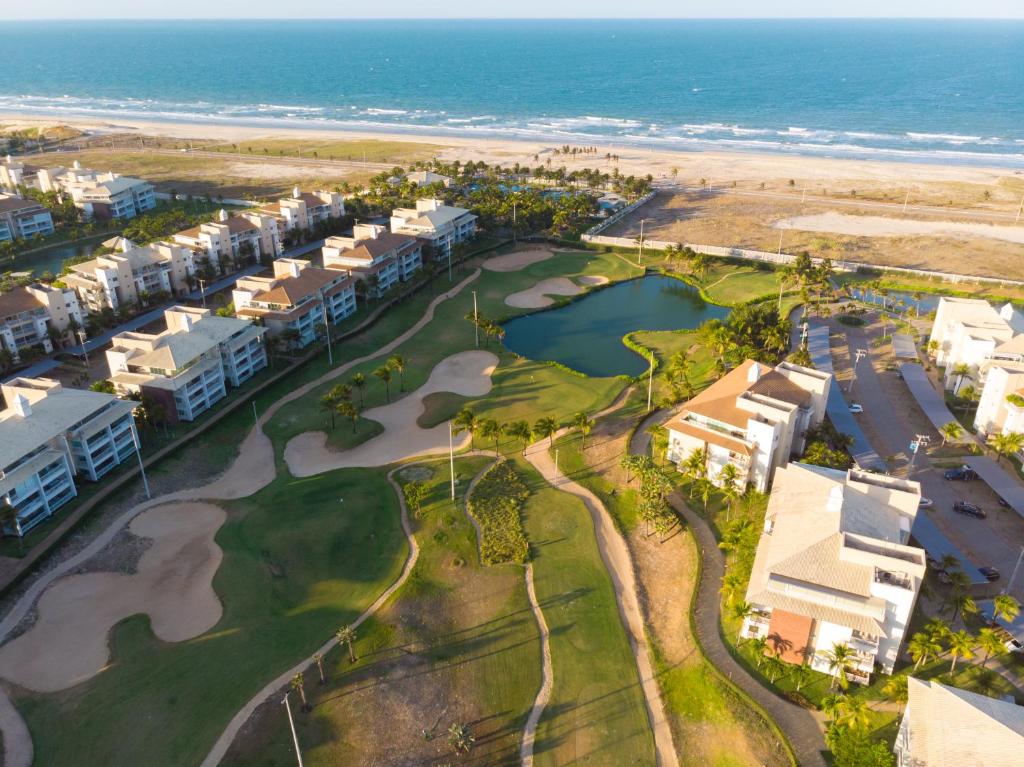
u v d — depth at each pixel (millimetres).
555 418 133625
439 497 111188
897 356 157125
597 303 195125
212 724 74250
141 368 129750
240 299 160500
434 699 77812
